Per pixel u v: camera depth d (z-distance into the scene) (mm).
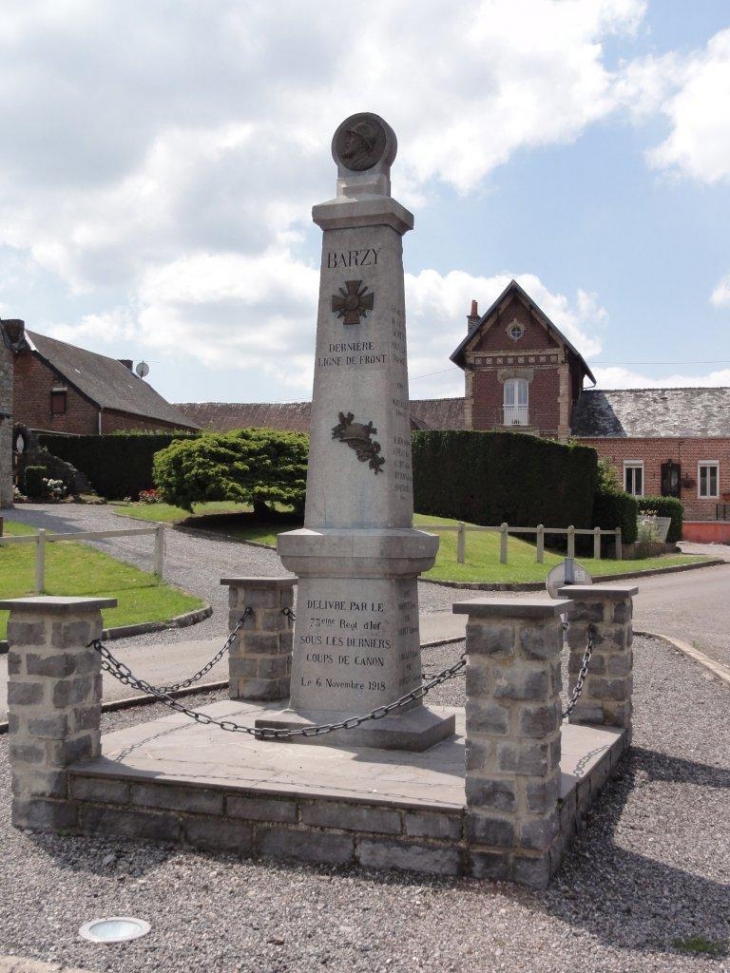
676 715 9820
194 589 18141
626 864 5734
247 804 5863
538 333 43906
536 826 5355
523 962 4492
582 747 7422
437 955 4562
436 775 6215
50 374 45344
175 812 6027
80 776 6227
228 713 8156
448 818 5504
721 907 5148
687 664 12875
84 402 45062
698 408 48438
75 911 5039
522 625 5414
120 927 4855
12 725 6352
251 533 25969
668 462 46750
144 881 5438
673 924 4926
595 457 33344
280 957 4543
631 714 8836
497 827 5418
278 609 8797
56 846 5988
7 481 32281
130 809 6121
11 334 45562
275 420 63625
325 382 7719
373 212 7582
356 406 7621
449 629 15312
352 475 7598
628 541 33406
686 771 7770
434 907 5082
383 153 7793
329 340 7730
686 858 5863
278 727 7258
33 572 18422
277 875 5523
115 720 9219
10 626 6391
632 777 7531
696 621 17375
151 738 7246
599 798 6973
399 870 5555
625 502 33406
